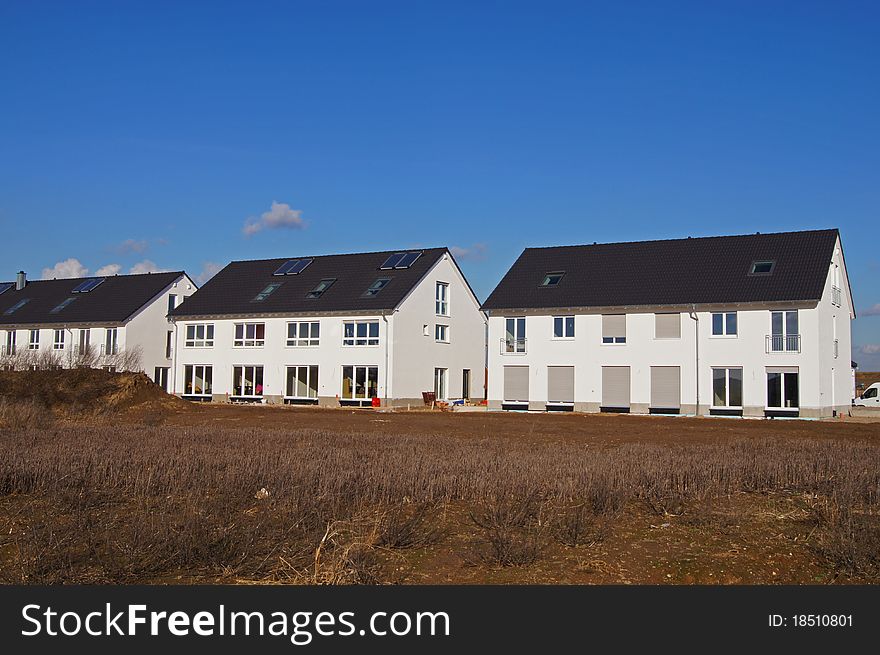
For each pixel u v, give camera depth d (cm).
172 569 857
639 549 970
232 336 4503
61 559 860
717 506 1206
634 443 2022
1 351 4416
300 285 4531
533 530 1038
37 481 1287
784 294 3412
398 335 4094
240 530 956
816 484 1392
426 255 4475
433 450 1698
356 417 3219
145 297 4881
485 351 4941
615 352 3719
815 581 864
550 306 3838
